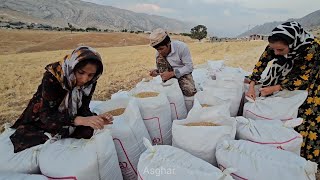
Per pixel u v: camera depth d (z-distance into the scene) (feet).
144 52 81.05
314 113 9.77
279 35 8.74
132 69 45.75
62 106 6.64
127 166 8.07
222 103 9.59
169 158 6.44
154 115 9.18
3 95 29.07
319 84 9.61
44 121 6.58
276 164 6.30
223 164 6.92
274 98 9.53
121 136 7.80
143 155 6.76
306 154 10.09
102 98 25.85
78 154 6.56
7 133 7.62
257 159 6.53
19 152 6.93
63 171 6.38
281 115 9.23
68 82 6.38
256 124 8.30
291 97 9.37
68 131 7.13
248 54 58.90
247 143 7.14
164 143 9.57
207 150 7.42
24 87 33.63
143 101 9.19
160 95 9.57
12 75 41.45
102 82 33.27
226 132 7.59
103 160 6.64
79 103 6.99
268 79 10.15
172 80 11.30
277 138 7.73
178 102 10.61
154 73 12.57
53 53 82.69
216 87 11.25
